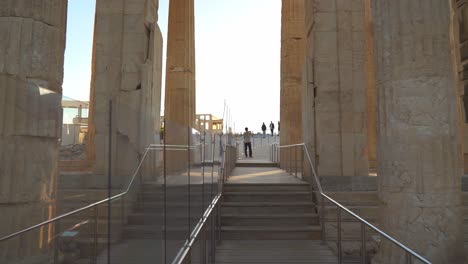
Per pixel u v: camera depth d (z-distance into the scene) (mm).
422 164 6020
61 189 8320
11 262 4855
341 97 10719
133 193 5809
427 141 6023
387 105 6371
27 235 5035
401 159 6141
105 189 8859
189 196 5477
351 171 10531
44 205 5238
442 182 5988
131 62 10734
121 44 10805
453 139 6102
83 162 11695
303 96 12242
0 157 4941
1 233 4855
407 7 6195
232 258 7301
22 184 5031
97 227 5547
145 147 5957
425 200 5969
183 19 17297
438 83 6059
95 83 10625
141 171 6066
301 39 16266
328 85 10766
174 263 4574
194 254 5969
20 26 5285
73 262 5320
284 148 16047
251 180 11633
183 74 17000
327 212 8859
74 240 5504
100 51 10773
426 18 6129
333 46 10859
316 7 10992
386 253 6254
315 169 10781
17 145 5008
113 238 4621
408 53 6152
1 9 5281
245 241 8578
